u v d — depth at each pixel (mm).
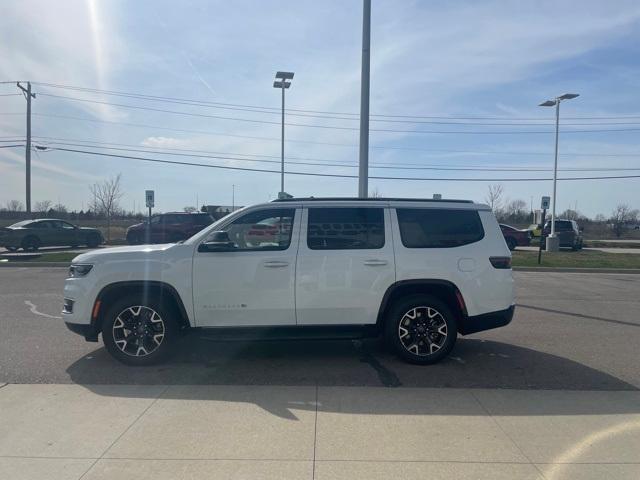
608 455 3893
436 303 6168
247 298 6086
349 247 6211
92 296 6070
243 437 4148
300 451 3916
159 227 28422
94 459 3770
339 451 3924
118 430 4266
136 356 6070
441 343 6195
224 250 6117
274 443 4047
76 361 6273
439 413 4691
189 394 5145
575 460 3809
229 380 5613
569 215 69938
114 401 4930
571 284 14938
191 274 6066
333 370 6004
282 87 28703
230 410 4719
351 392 5242
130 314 6102
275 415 4609
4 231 25844
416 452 3920
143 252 6180
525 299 11789
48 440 4074
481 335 7918
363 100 13000
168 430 4270
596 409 4824
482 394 5211
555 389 5398
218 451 3906
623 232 57719
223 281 6070
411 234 6305
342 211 6309
